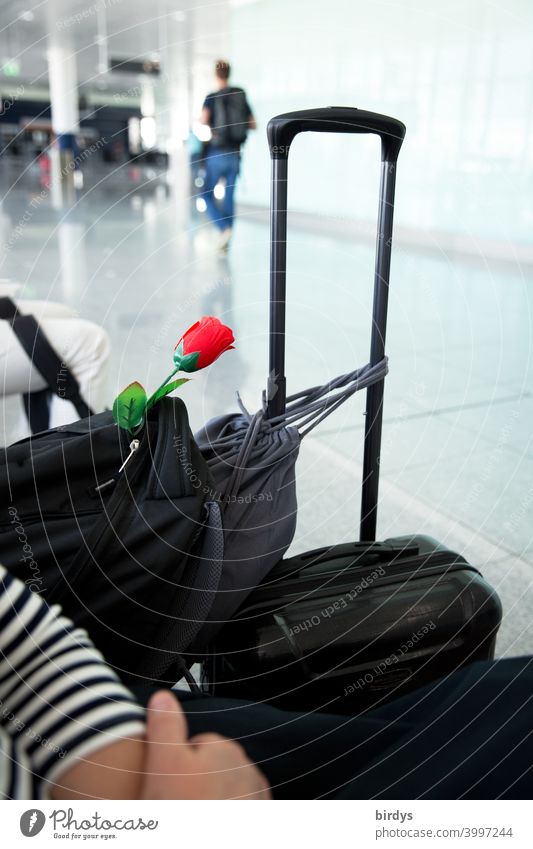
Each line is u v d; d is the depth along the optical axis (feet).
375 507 2.88
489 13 17.02
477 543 4.10
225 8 18.78
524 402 6.43
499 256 16.10
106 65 23.98
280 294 2.48
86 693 1.24
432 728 1.57
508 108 16.80
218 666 2.27
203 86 15.03
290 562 2.53
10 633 1.27
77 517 2.09
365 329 8.98
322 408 2.62
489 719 1.55
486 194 17.49
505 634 3.29
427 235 18.71
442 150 18.56
